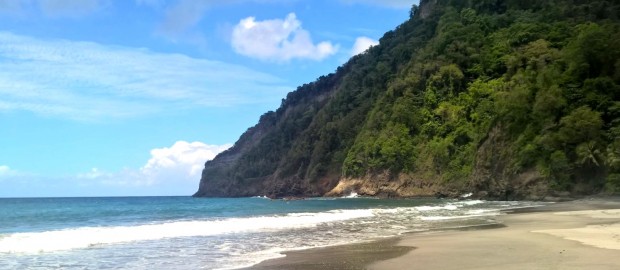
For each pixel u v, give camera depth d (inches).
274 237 800.9
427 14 5600.4
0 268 523.5
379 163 3636.8
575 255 481.1
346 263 501.7
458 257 510.3
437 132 3380.9
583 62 2220.7
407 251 576.1
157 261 560.7
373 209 1622.8
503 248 564.1
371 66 5457.7
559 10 3742.6
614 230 716.0
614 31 2410.2
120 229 952.3
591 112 2015.3
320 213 1440.7
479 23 4020.7
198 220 1223.5
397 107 3698.3
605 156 1918.1
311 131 5605.3
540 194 2124.8
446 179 3029.0
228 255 599.2
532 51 3002.0
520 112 2407.7
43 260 578.6
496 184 2436.0
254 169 6934.1
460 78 3531.0
